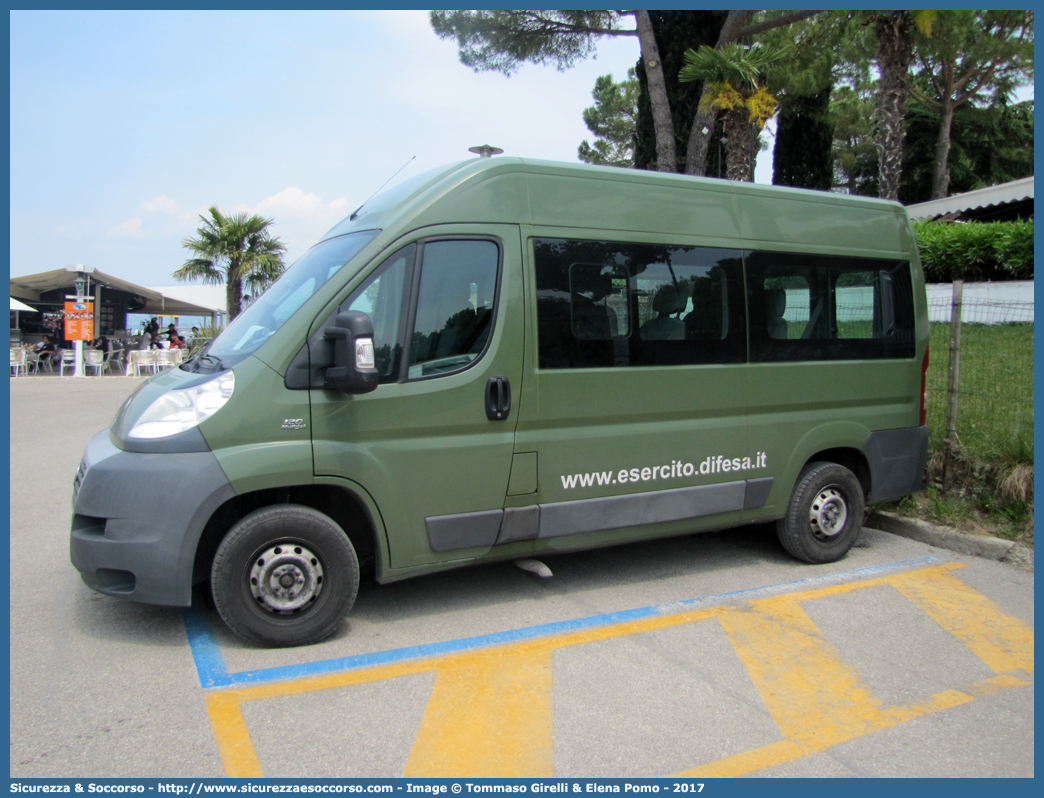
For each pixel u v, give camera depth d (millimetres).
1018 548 5590
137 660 3791
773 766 2998
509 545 4414
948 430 6531
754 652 4023
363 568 5047
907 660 3965
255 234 27250
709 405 4957
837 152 34875
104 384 19719
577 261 4531
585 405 4531
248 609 3826
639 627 4328
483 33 15172
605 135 32625
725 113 11727
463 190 4266
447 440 4172
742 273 5117
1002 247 14000
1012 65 24188
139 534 3643
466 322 4219
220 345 4238
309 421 3828
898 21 12844
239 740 3104
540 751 3066
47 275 25078
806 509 5398
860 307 5641
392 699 3453
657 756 3045
